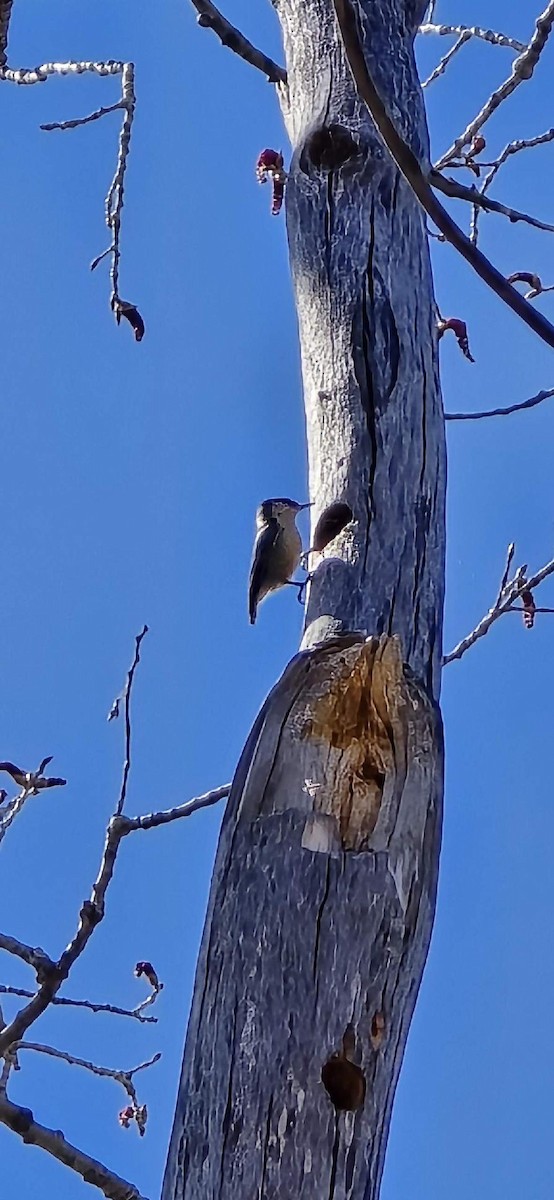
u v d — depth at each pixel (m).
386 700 3.13
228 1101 2.84
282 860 2.99
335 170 3.86
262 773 3.08
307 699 3.12
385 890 2.98
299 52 4.04
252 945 2.93
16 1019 4.88
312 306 3.76
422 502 3.54
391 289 3.72
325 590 3.41
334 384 3.66
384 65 3.95
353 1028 2.89
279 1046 2.86
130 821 4.93
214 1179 2.81
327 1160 2.80
